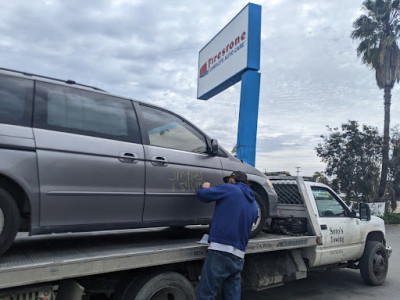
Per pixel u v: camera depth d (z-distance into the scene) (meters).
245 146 9.72
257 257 4.62
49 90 3.13
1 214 2.63
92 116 3.33
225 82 11.40
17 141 2.75
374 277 6.18
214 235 3.60
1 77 2.89
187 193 3.90
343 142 18.80
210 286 3.48
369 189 18.25
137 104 3.78
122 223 3.37
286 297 5.54
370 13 20.50
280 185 5.82
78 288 2.91
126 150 3.43
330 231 5.48
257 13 10.09
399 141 19.56
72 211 3.02
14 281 2.44
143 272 3.36
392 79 20.00
